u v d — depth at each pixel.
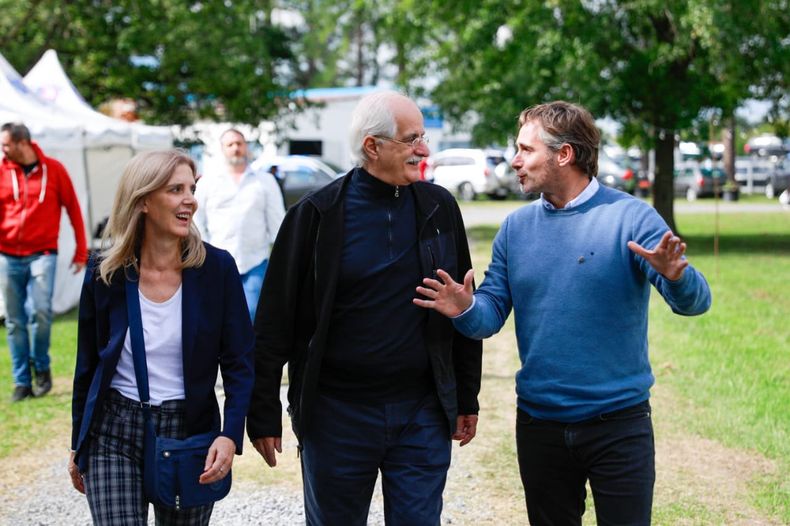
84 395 3.08
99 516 2.93
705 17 16.03
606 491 3.07
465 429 3.47
